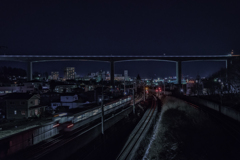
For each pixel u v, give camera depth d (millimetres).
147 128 20469
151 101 47094
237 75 35719
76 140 14523
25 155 12281
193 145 15789
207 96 41406
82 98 43969
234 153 13078
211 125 19406
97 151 14953
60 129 18500
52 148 12922
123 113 28438
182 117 25625
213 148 14555
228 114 21562
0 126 25172
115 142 17797
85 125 22500
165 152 14859
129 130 21609
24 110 31250
